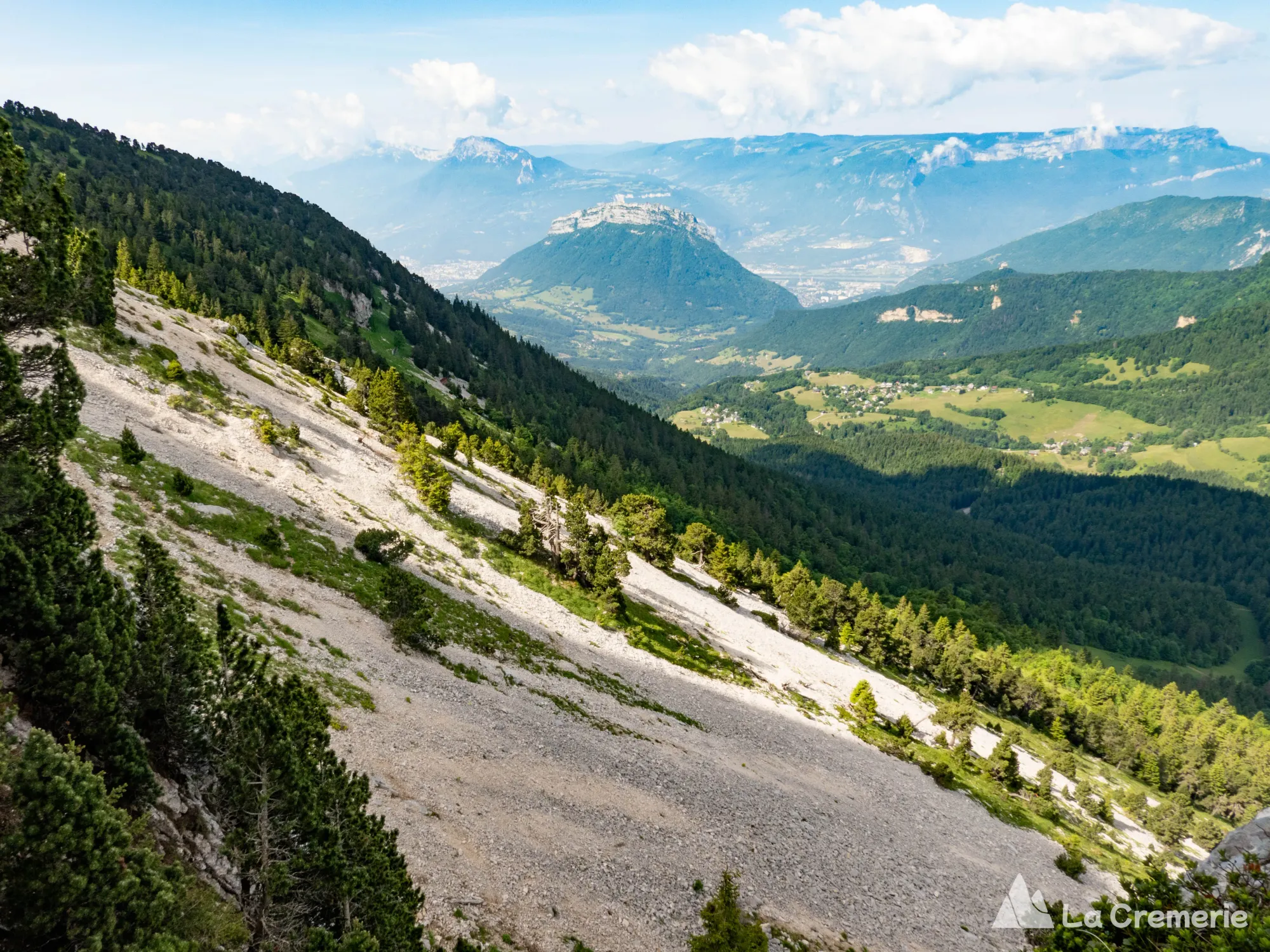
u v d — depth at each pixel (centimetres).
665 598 11900
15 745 1590
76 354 7594
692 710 7750
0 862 1367
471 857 3391
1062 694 19025
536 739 5144
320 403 12425
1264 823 2212
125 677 2159
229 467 7150
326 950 1894
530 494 14888
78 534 2422
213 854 2231
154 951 1505
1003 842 7912
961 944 4994
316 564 6056
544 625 8094
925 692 15075
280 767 2045
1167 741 16388
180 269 18500
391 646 5372
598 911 3506
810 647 13862
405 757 3938
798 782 6912
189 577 4400
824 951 4072
